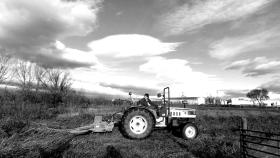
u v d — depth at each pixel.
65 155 5.68
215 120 13.26
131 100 9.96
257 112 17.98
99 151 6.21
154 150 6.78
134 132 8.51
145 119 8.67
